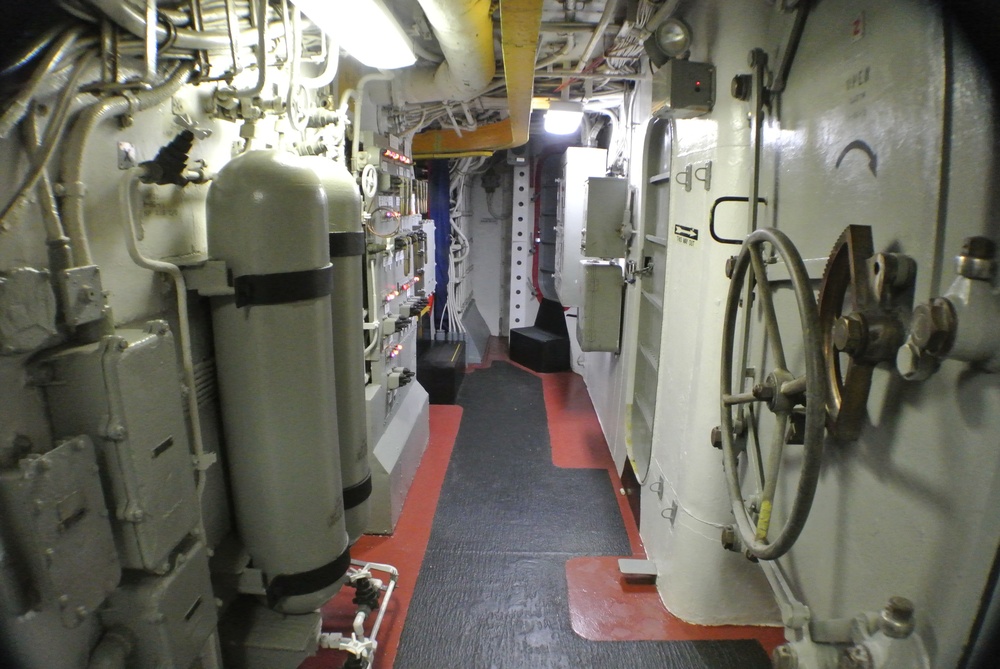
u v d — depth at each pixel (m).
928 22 0.93
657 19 2.35
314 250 1.64
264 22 1.56
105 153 1.33
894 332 0.97
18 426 1.09
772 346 1.29
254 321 1.59
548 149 6.54
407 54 2.02
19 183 1.07
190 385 1.52
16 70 1.05
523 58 2.27
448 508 3.35
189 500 1.42
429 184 6.39
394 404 3.47
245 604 1.96
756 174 1.66
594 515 3.30
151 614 1.28
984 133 0.82
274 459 1.68
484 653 2.25
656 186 3.14
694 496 2.27
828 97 1.30
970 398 0.83
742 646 2.27
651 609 2.49
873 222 1.09
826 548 1.25
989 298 0.78
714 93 2.02
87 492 1.11
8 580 0.97
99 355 1.15
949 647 0.86
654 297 3.09
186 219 1.67
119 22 1.20
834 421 1.11
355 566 2.44
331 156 2.46
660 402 2.71
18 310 0.99
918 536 0.94
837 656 1.10
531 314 7.37
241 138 1.90
